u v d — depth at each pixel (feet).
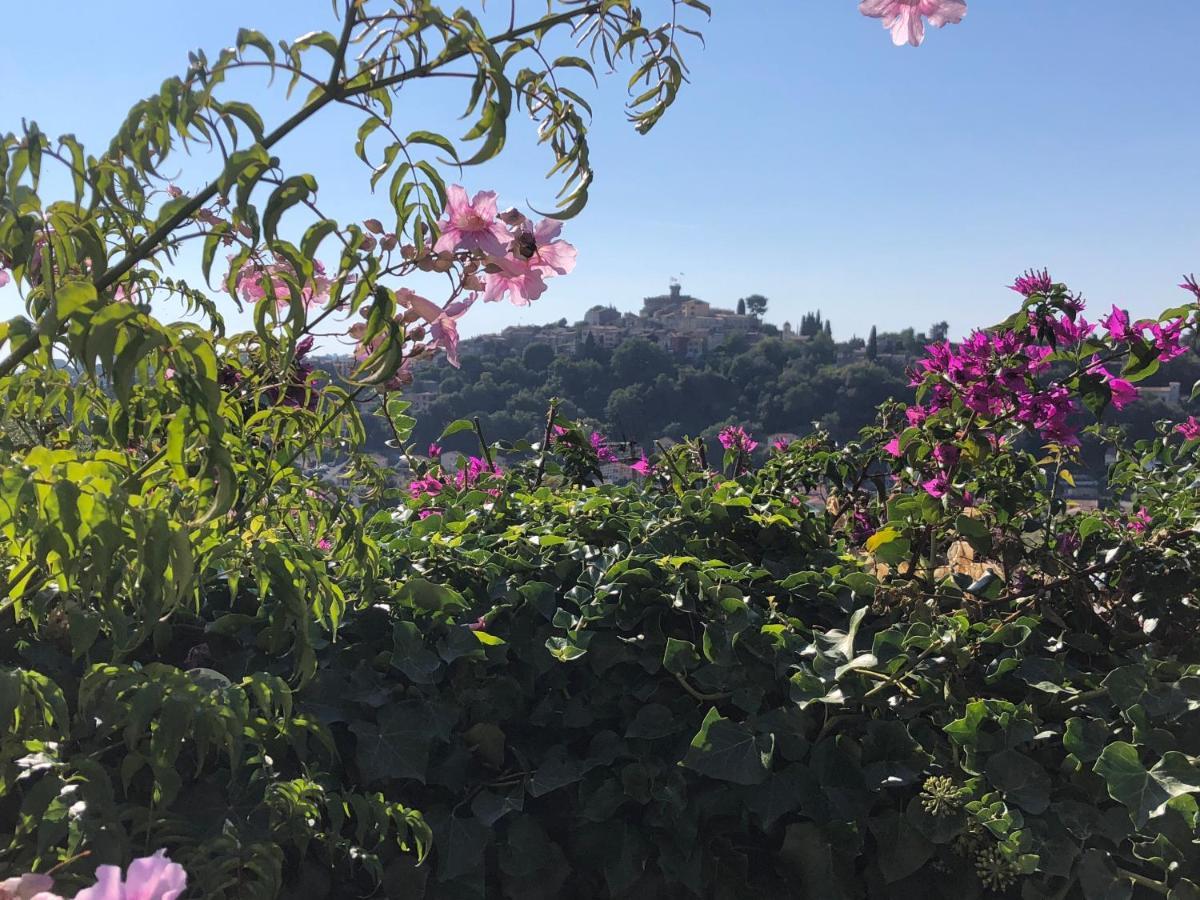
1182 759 6.94
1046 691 7.59
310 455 5.73
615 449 13.12
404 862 6.75
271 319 4.26
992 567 10.09
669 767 7.45
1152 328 8.70
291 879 6.46
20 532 3.61
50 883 3.49
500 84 4.19
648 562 8.33
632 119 5.23
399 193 4.53
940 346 9.43
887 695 7.66
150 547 3.60
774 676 7.84
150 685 4.40
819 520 9.76
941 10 5.54
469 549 9.00
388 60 4.32
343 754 7.13
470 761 7.45
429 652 7.45
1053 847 6.91
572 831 7.42
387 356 4.25
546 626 8.09
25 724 4.46
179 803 6.11
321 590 5.04
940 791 6.95
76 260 3.91
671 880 7.16
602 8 4.78
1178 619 8.39
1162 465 10.67
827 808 7.23
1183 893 6.64
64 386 4.98
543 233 5.27
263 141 4.09
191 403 3.78
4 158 3.66
